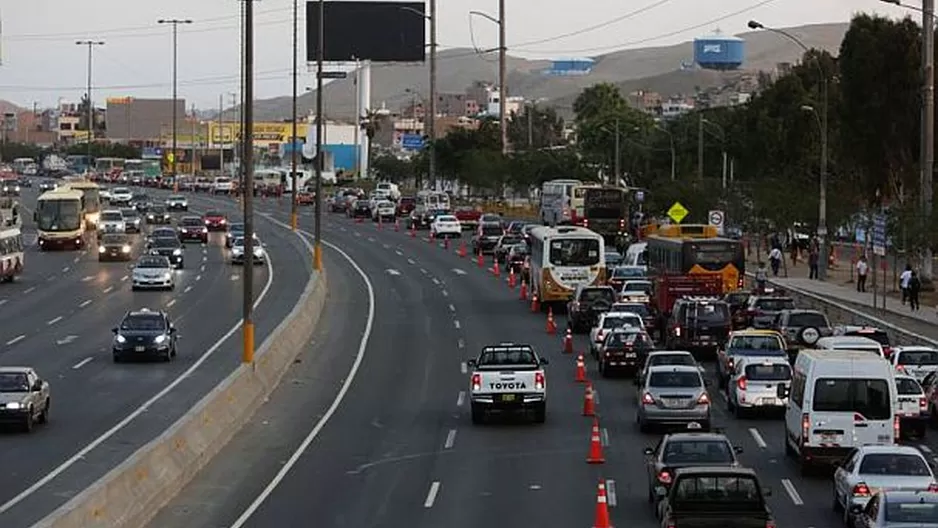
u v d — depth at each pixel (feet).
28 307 286.66
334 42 565.53
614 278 289.12
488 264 392.27
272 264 389.60
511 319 269.44
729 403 169.68
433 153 606.96
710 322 211.61
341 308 287.07
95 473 126.52
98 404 168.76
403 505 115.65
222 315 270.46
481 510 113.29
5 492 118.11
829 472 127.54
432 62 581.94
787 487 121.60
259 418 163.84
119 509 102.12
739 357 175.01
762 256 410.52
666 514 91.76
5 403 148.15
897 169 359.25
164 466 120.88
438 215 507.71
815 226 356.18
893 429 124.47
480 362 162.50
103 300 299.79
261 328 247.91
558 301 276.82
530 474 130.21
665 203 418.51
